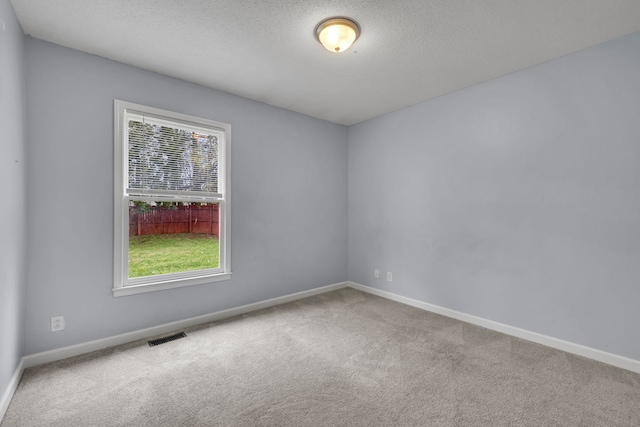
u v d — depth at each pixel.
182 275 2.85
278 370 2.07
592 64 2.24
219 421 1.57
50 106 2.18
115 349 2.37
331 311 3.29
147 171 2.65
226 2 1.78
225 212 3.11
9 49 1.73
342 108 3.61
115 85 2.46
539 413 1.63
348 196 4.30
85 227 2.32
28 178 2.09
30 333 2.10
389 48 2.28
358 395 1.79
